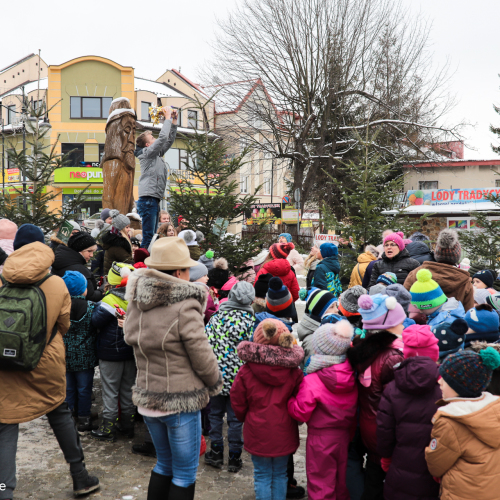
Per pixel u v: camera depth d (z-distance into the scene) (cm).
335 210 2791
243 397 354
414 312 444
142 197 893
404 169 3102
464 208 1988
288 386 349
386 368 327
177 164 3916
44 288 335
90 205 3731
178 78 4903
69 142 3831
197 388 310
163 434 322
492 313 381
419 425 296
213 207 959
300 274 1059
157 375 308
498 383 335
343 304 419
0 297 325
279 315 426
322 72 2550
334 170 2686
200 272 505
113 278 482
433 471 276
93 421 523
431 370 294
